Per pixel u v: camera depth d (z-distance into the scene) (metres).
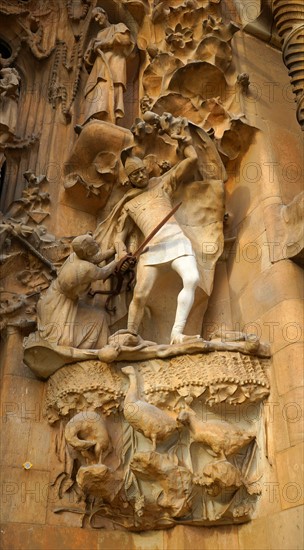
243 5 6.98
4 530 4.68
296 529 4.31
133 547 4.82
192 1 6.56
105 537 4.83
